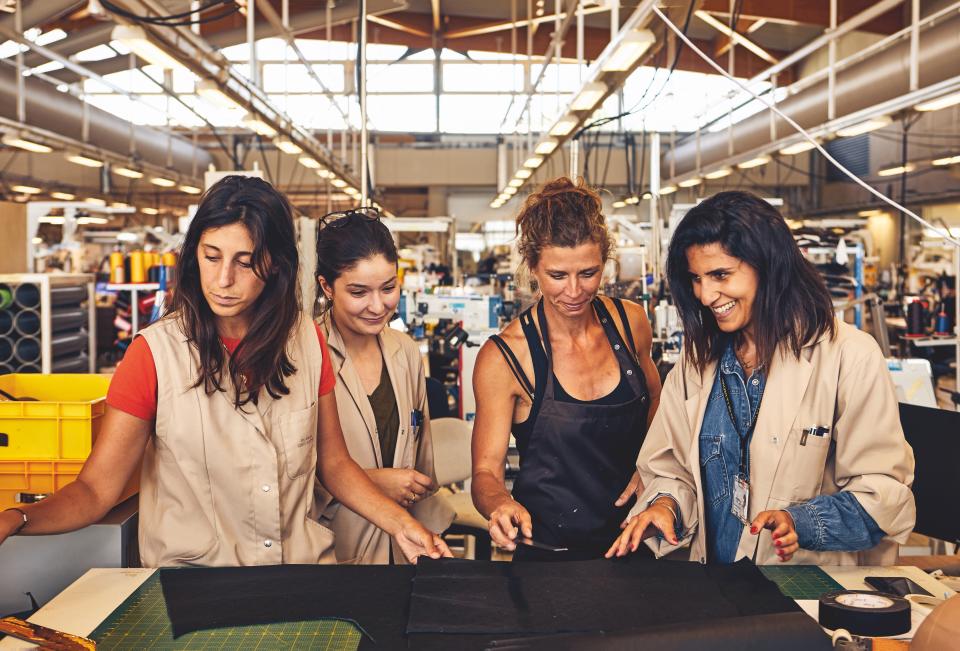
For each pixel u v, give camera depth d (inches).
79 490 60.7
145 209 660.1
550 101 508.7
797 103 322.7
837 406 62.2
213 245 59.0
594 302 80.6
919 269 409.1
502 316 247.6
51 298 174.4
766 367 62.7
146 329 63.6
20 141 310.3
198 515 64.3
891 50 254.2
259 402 64.6
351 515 79.0
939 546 146.3
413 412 86.3
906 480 61.1
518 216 75.9
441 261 575.5
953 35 225.6
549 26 476.1
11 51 395.9
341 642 49.6
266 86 615.2
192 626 51.9
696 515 67.3
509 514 65.7
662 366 179.3
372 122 668.7
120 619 53.1
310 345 69.1
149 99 613.9
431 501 91.0
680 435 69.3
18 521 55.0
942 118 479.8
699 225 61.2
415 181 670.5
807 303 61.2
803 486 62.3
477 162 668.7
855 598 51.1
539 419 76.2
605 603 53.7
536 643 42.9
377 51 660.1
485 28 507.8
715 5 375.2
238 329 64.9
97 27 327.6
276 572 60.9
